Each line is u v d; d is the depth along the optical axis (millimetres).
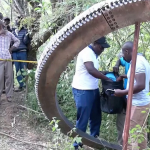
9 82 6266
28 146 4645
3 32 6098
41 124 5426
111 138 4805
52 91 3504
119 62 4297
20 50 6984
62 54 3100
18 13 7277
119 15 2754
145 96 3713
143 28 5121
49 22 5688
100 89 5273
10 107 6070
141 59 3564
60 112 3957
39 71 3285
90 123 4488
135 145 3498
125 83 4234
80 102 4102
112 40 5410
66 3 5031
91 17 2820
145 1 2660
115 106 4004
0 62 6074
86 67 3943
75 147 4141
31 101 5750
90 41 2949
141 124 3760
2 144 4672
